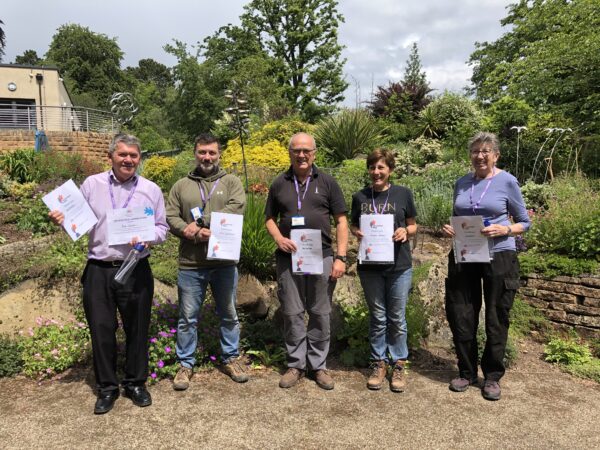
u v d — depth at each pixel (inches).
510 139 488.7
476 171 133.7
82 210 116.3
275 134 498.0
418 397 131.3
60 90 1027.9
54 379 139.3
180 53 975.6
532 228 213.9
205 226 129.5
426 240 250.1
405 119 667.4
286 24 1220.5
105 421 114.7
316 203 132.6
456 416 120.7
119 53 1861.5
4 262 179.3
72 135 589.0
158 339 146.4
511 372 152.6
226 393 131.1
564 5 445.4
